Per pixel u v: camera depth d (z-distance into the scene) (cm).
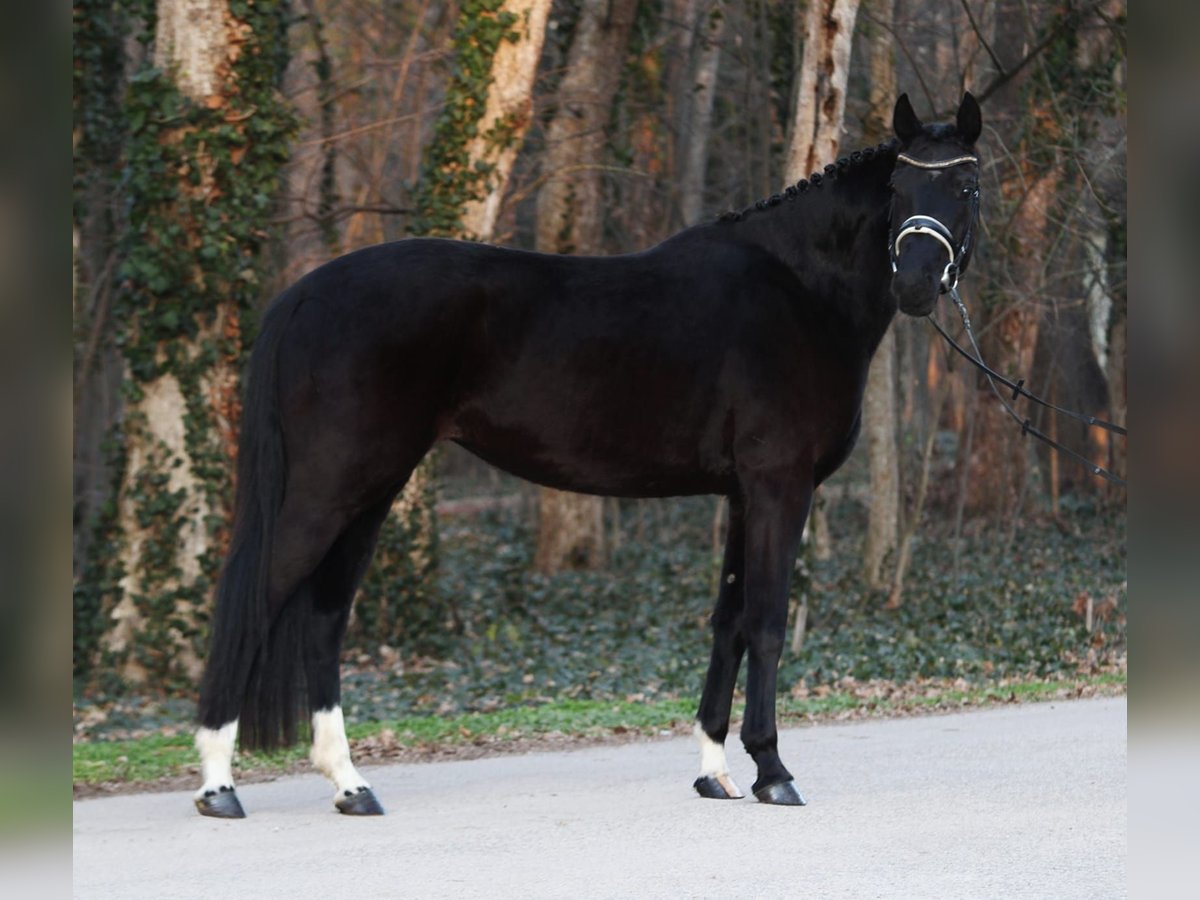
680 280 871
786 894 662
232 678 828
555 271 859
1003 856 733
